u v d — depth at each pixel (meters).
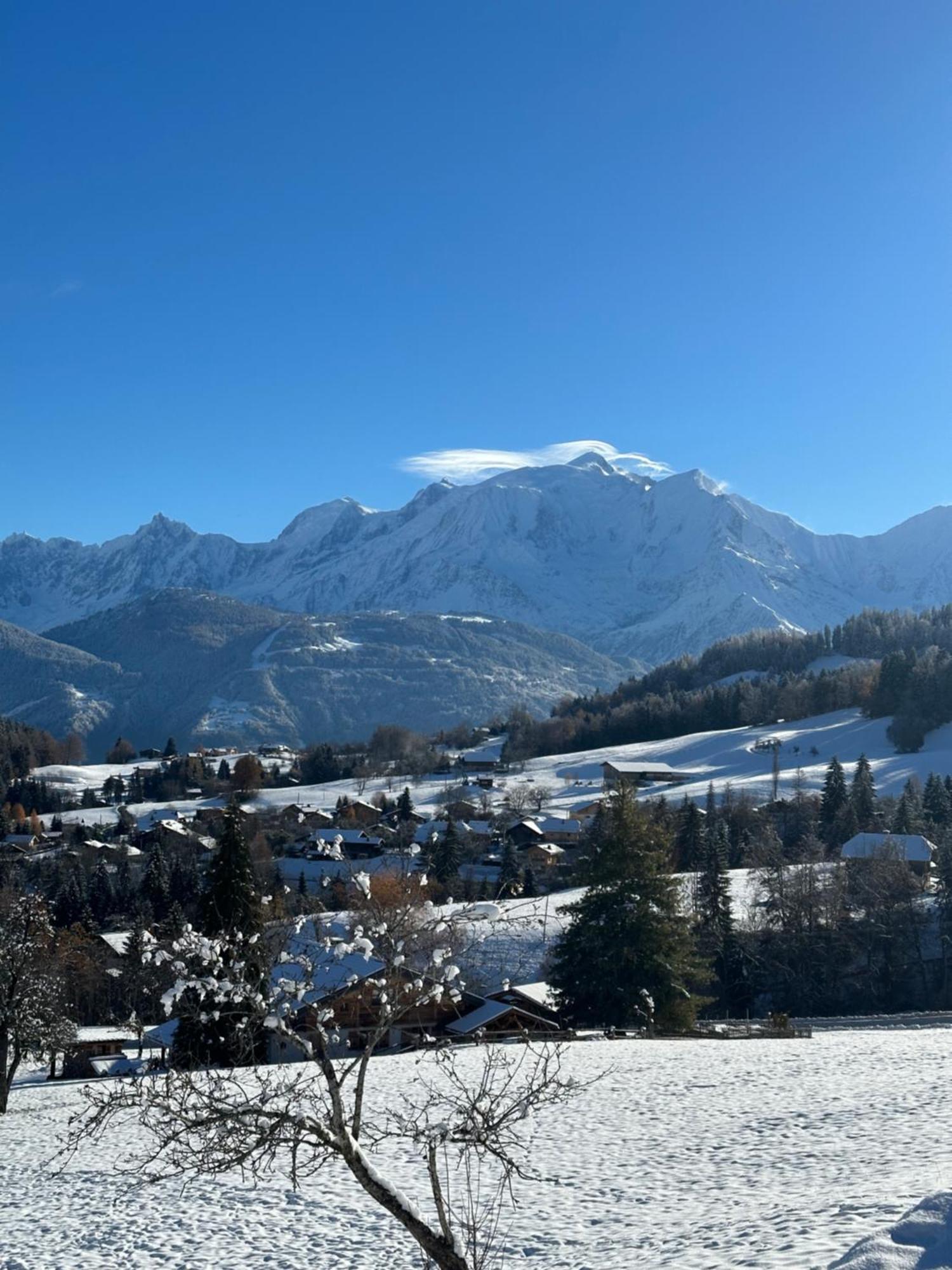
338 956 10.20
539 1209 18.81
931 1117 23.25
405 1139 25.72
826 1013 80.62
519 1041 11.56
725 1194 17.84
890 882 86.44
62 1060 55.28
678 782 188.50
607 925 56.09
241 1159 9.42
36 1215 22.92
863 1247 8.79
